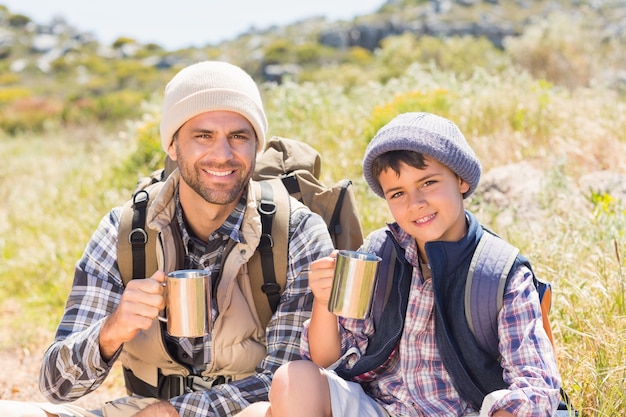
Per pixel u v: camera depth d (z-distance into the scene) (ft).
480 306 7.32
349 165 20.79
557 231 13.80
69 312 8.75
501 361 7.45
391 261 8.18
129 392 9.52
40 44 233.96
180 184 8.80
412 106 23.99
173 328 7.35
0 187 30.94
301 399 7.10
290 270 8.86
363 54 170.81
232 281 8.64
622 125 22.45
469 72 75.77
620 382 9.11
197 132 8.41
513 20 214.28
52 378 8.23
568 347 10.62
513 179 17.80
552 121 22.53
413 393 7.73
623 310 10.89
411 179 7.67
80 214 22.15
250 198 8.79
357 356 8.06
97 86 178.19
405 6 225.76
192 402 8.06
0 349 16.33
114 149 30.04
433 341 7.83
